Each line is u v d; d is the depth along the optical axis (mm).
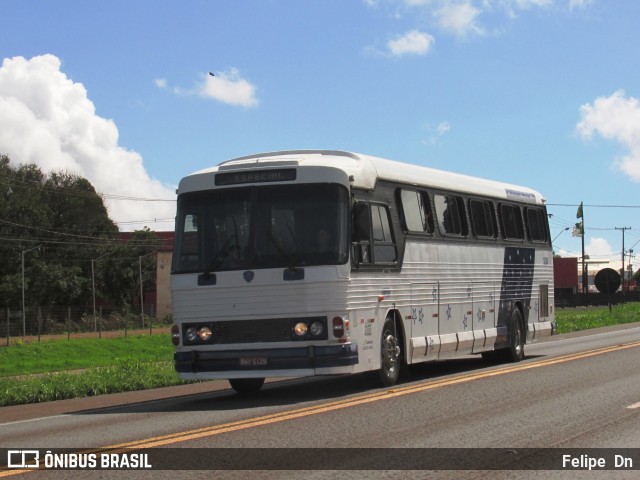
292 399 15516
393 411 13164
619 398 14156
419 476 8789
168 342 59188
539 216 25172
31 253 92250
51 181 102688
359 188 16125
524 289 23656
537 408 13211
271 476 8852
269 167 15688
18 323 68562
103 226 103500
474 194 21219
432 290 18781
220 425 12273
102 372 24047
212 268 15562
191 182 16078
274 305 15227
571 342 31016
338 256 15172
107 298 100125
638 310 66500
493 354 22844
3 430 13156
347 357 15125
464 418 12367
